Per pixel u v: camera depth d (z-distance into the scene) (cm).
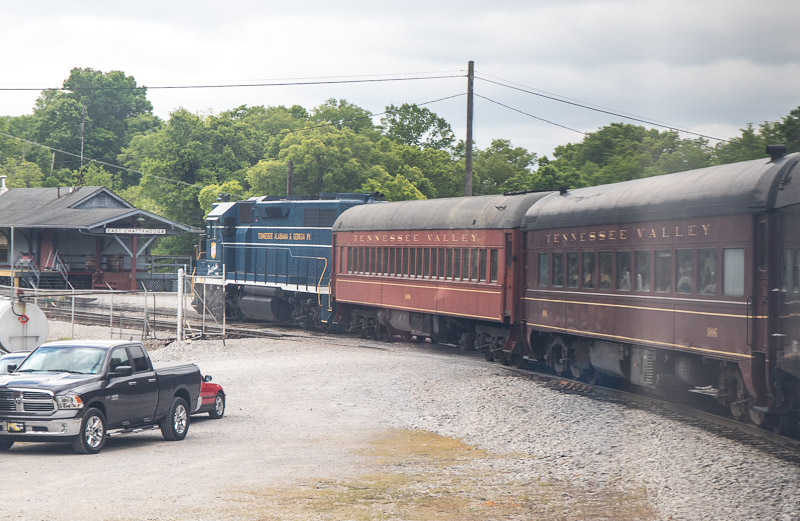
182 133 8262
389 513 1120
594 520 1085
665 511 1102
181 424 1786
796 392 1458
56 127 12512
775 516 1043
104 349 1662
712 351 1617
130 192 10006
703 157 3653
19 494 1212
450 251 2784
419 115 10538
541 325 2330
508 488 1276
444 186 9081
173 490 1244
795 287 1412
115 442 1742
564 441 1603
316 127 7288
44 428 1522
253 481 1316
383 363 2677
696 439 1467
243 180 7975
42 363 1658
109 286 6034
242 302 4222
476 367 2497
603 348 2070
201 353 3127
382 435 1781
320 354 2973
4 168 10519
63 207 6500
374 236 3253
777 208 1448
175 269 7450
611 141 5166
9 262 6400
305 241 3812
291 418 1997
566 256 2202
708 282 1634
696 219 1669
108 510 1116
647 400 1880
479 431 1770
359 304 3394
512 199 2544
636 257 1895
